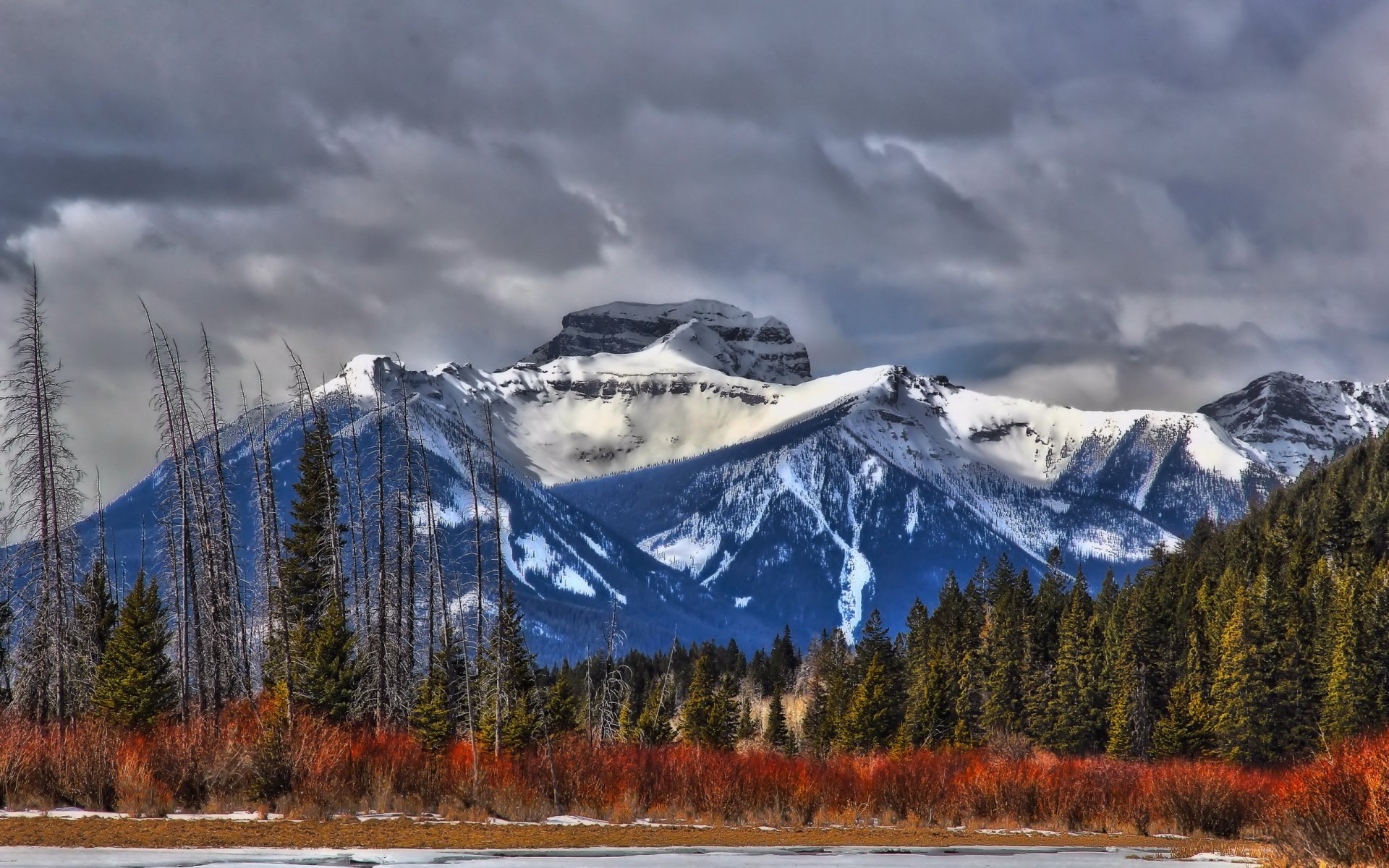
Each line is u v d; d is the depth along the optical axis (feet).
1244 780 178.70
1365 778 111.65
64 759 136.36
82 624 215.51
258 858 107.76
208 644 187.52
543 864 110.63
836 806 168.96
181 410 183.83
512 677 212.23
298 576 222.07
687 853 123.65
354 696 198.80
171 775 139.95
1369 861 108.27
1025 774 179.42
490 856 115.65
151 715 203.92
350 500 218.79
